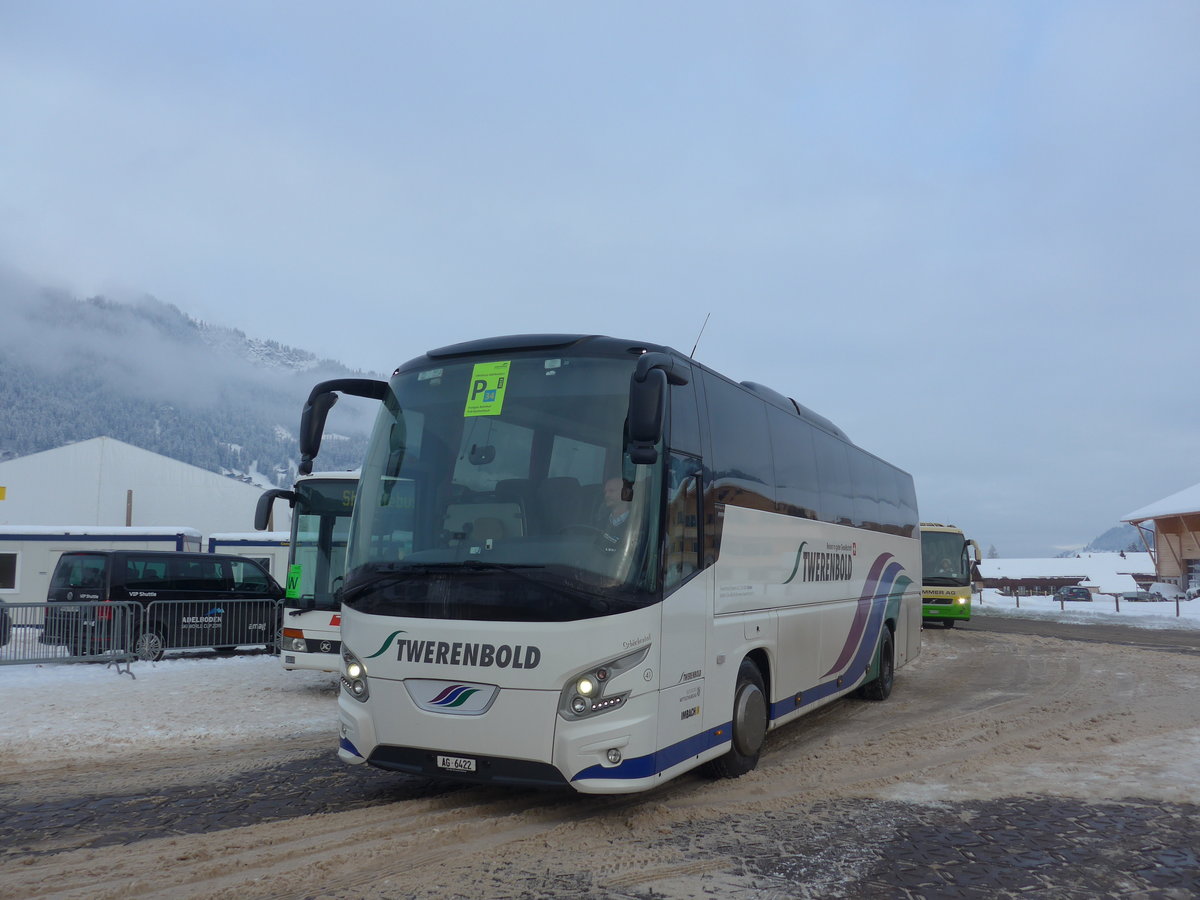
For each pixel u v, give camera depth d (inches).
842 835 242.8
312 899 192.2
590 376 252.1
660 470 248.8
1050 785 302.7
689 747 257.6
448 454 255.6
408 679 242.5
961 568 1159.6
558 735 224.4
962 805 276.1
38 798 282.4
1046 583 2938.0
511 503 242.2
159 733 390.9
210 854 223.0
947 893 200.2
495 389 258.5
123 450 1627.7
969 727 414.3
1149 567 4188.0
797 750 361.1
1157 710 466.9
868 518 482.0
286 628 507.8
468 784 296.8
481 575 236.1
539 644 227.8
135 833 241.8
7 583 1102.4
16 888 198.4
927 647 882.8
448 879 205.5
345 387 290.4
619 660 229.0
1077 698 513.3
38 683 538.9
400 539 253.3
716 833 243.8
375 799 278.1
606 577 230.4
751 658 319.6
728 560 290.2
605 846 231.3
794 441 371.2
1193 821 259.3
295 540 513.0
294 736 386.3
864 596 463.8
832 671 403.2
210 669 616.4
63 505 1589.6
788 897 196.4
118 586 685.3
